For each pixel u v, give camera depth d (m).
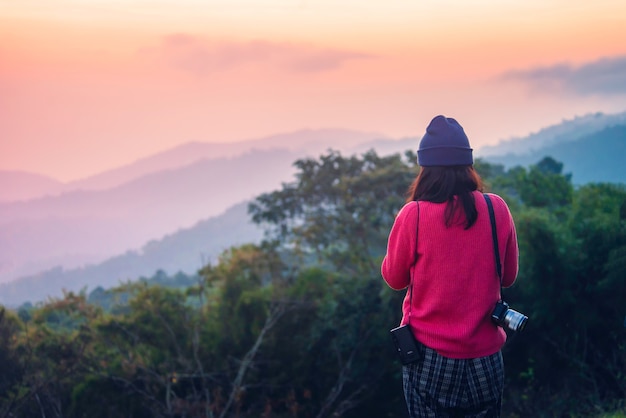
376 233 18.31
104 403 13.92
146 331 15.34
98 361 14.30
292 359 15.27
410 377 2.57
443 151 2.54
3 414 12.41
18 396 13.10
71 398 13.98
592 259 8.56
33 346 13.84
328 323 14.23
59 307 15.33
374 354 14.42
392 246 2.62
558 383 8.87
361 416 14.72
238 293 16.23
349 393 14.67
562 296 8.57
